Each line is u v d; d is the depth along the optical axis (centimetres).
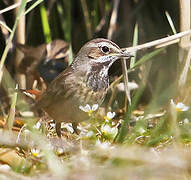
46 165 838
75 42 1506
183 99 1129
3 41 1448
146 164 738
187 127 993
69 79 1030
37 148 924
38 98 1096
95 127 998
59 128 1070
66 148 920
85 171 723
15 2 1287
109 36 1406
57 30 1482
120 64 1370
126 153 791
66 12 1416
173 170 718
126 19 1482
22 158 903
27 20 1452
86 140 949
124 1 1487
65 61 1371
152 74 1399
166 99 1141
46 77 1345
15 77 1368
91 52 1063
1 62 1016
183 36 1116
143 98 1380
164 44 1178
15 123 1120
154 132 939
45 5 1470
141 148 857
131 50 1109
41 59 1349
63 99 1034
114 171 707
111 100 1241
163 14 1522
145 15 1529
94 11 1478
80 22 1520
